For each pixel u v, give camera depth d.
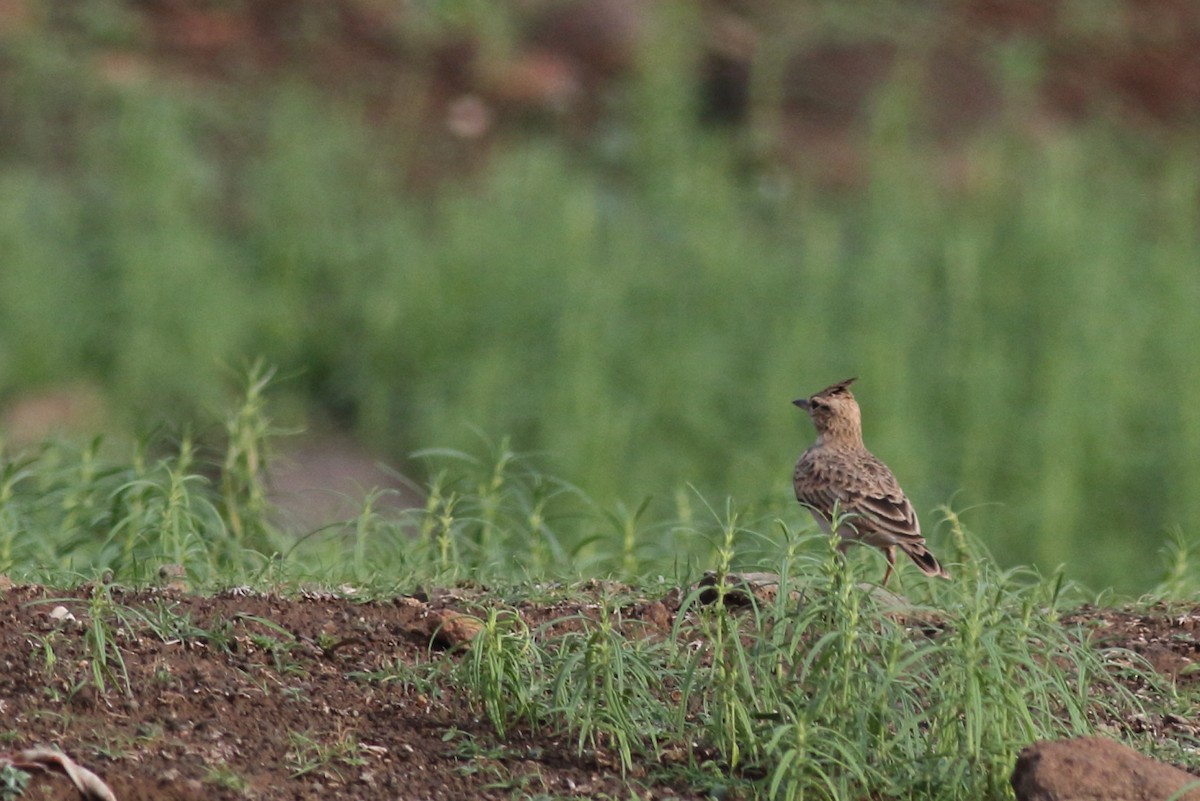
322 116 22.77
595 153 23.45
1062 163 22.23
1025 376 18.59
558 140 23.84
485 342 18.05
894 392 17.44
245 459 10.64
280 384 17.98
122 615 7.70
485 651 7.43
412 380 17.94
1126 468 17.39
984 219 21.67
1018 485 17.06
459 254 18.89
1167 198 24.19
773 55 25.17
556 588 9.05
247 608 8.32
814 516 10.48
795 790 6.61
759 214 22.48
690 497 15.68
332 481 16.28
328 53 24.75
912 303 19.08
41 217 19.61
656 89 23.28
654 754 7.15
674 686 7.61
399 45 25.19
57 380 17.48
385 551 10.11
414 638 8.17
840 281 19.67
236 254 19.69
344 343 18.58
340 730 7.21
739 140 24.23
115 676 7.34
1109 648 8.69
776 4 27.53
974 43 27.31
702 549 11.51
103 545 9.38
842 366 17.88
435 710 7.52
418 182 22.30
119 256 18.39
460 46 25.25
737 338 18.55
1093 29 28.77
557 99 24.61
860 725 6.79
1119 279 19.84
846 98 24.64
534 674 7.60
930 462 17.20
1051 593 9.63
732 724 7.01
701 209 21.31
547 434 16.34
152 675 7.45
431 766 6.99
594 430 16.19
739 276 19.34
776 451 16.83
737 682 7.23
